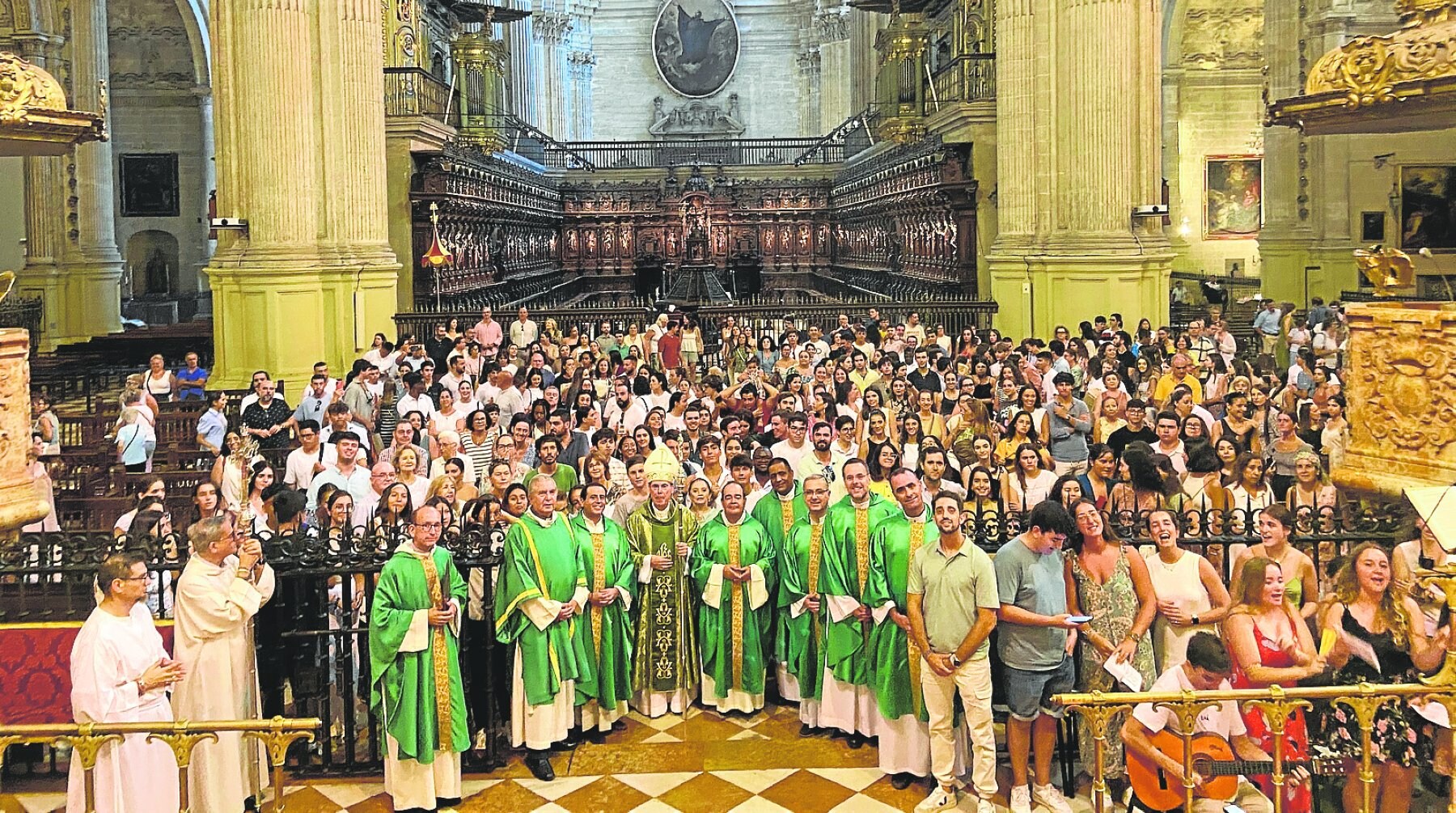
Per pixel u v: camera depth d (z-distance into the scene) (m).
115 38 32.81
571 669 6.52
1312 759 5.05
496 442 9.26
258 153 17.23
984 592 5.66
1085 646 5.97
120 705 5.15
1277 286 24.28
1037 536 5.71
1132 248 17.91
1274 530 5.87
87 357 23.11
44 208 25.55
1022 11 18.91
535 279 33.44
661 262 37.56
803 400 10.98
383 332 19.28
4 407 5.65
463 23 31.25
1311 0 23.05
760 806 6.05
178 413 13.00
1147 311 18.23
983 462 9.10
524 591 6.34
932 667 5.81
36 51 24.52
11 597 6.66
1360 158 23.23
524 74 38.16
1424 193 22.94
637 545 7.27
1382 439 5.35
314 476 9.00
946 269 23.17
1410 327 5.13
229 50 17.28
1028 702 5.74
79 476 10.85
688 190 36.47
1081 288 18.16
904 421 9.43
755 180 38.44
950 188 21.28
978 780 5.84
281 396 11.91
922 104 26.34
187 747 4.59
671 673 7.31
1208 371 12.61
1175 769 5.01
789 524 7.33
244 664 5.88
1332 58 5.32
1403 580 5.04
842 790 6.24
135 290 33.59
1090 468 8.23
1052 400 11.28
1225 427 9.48
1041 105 18.94
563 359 16.19
